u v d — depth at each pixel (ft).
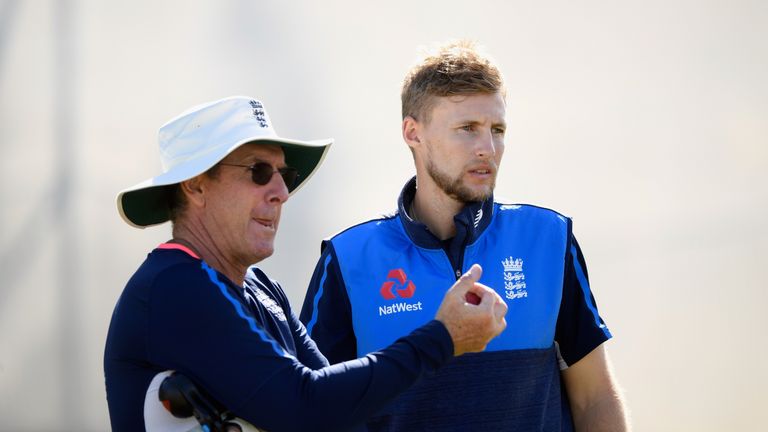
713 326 62.59
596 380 31.07
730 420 62.18
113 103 64.39
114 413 23.52
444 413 29.12
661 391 62.69
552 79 63.72
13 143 64.23
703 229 62.85
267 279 28.14
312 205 64.34
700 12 62.90
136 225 26.99
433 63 30.50
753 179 62.49
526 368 29.86
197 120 25.21
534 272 30.78
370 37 64.44
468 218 30.40
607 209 63.41
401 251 31.07
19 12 64.18
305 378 22.47
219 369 22.48
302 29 64.34
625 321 63.16
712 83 62.85
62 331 64.34
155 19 64.39
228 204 25.07
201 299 22.88
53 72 64.28
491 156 30.04
